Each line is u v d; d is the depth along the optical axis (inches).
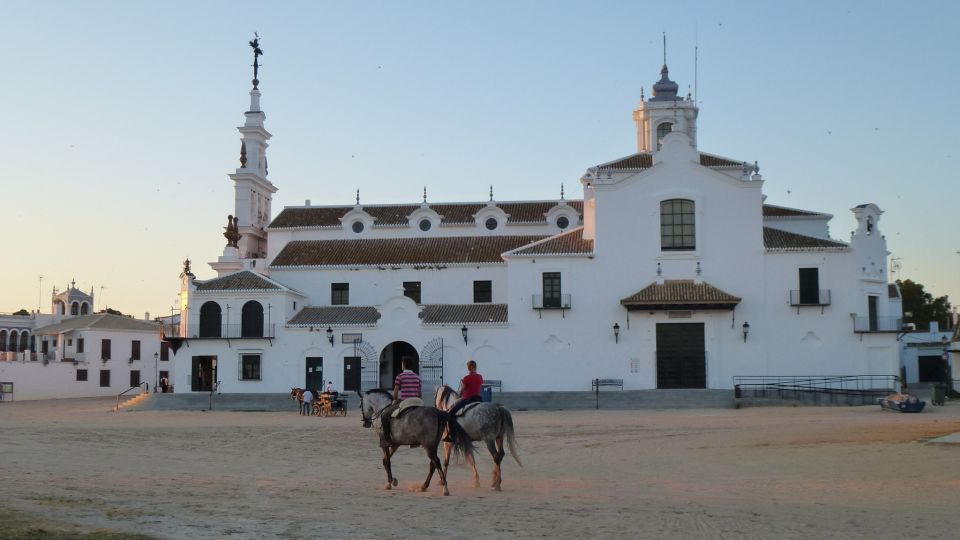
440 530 698.8
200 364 2819.9
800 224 3058.6
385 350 2839.6
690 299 2568.9
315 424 1924.2
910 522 730.8
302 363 2736.2
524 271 2721.5
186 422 2015.3
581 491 934.4
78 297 4985.2
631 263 2696.9
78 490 889.5
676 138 2723.9
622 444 1440.7
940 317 5265.8
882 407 2089.1
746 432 1574.8
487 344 2696.9
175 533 666.8
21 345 4352.9
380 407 992.2
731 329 2640.3
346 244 3107.8
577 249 2738.7
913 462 1100.5
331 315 2805.1
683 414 2105.1
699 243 2684.5
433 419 919.0
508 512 786.2
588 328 2684.5
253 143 3472.0
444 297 2908.5
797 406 2336.4
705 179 2704.2
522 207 3230.8
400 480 1038.4
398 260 2950.3
